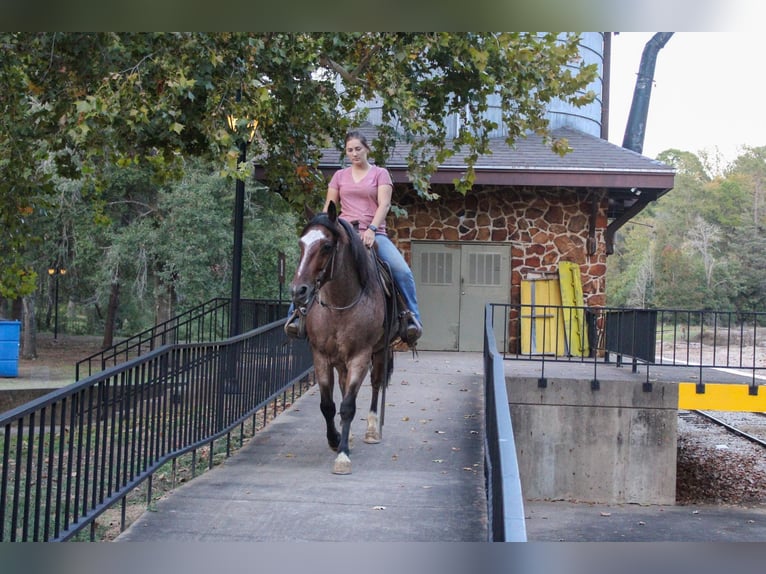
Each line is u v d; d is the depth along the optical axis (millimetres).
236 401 8992
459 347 18109
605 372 13945
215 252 25609
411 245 18219
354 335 7293
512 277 18016
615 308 13492
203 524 6086
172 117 10391
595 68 12984
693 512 12844
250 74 10672
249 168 10219
